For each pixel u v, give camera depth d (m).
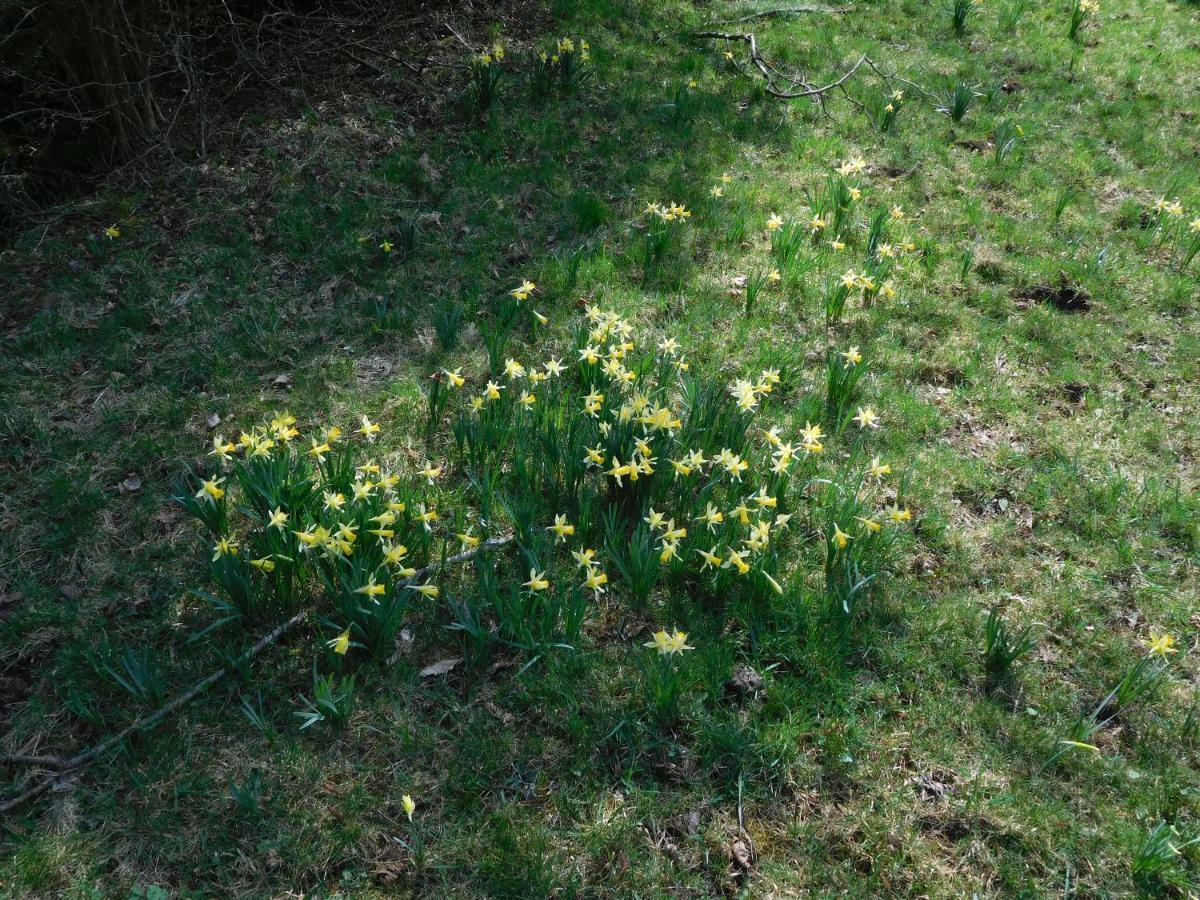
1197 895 1.83
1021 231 3.50
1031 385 2.91
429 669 2.15
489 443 2.57
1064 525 2.50
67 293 3.15
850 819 1.94
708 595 2.30
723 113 4.20
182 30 4.13
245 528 2.43
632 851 1.88
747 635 2.22
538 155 3.87
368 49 4.47
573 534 2.41
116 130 3.79
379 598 2.10
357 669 2.14
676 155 3.89
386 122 4.03
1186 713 2.10
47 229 3.41
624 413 2.41
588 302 3.17
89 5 3.42
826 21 5.11
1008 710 2.12
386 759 2.00
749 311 3.13
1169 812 1.95
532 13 5.05
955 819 1.94
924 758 2.03
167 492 2.53
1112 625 2.29
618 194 3.68
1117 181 3.82
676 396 2.77
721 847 1.89
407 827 1.91
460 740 2.03
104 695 2.10
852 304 3.19
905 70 4.61
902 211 3.55
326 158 3.78
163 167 3.74
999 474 2.63
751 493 2.49
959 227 3.53
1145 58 4.82
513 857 1.86
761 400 2.79
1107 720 2.07
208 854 1.86
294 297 3.19
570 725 2.05
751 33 4.81
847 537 2.28
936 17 5.17
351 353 2.99
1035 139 4.09
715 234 3.49
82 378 2.85
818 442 2.62
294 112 4.09
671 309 3.16
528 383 2.84
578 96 4.30
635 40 4.86
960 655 2.20
